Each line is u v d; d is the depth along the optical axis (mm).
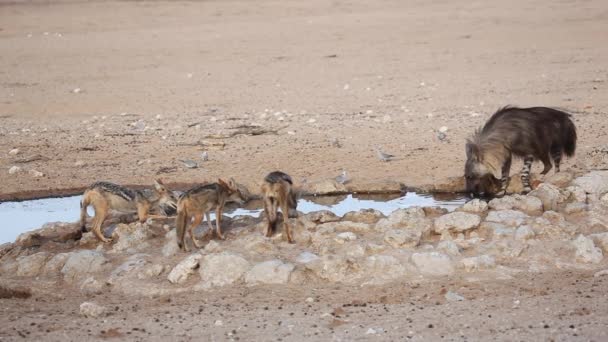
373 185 19266
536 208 15695
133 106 31656
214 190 14750
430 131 25094
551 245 13859
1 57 43906
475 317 11109
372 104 30297
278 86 35062
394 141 24000
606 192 16547
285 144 24062
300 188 19281
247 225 15984
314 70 38656
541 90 31547
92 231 15641
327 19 54281
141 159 22891
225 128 26531
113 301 12750
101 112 30656
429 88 33125
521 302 11711
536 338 10148
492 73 35875
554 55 39438
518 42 43656
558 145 18516
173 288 13070
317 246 14336
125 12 58250
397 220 15000
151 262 14000
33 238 15875
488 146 17969
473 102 29828
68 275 13859
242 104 31391
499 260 13500
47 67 41000
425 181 19797
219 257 13406
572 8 53188
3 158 23250
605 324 10594
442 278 12906
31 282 13664
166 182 20562
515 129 17922
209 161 22500
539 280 12703
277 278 13062
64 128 27578
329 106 30234
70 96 33969
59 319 11812
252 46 45688
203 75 38281
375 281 12867
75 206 19141
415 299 12109
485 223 14789
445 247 13695
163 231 15680
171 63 41500
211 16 56938
